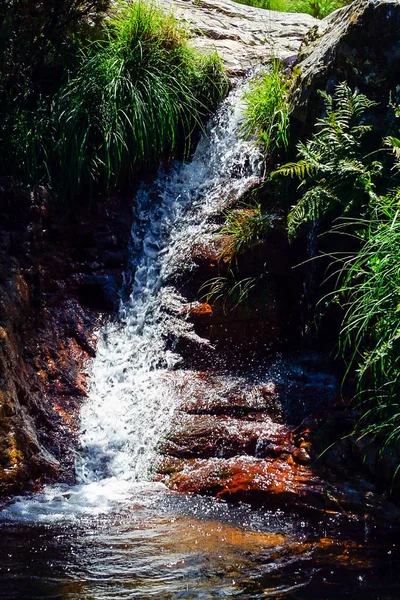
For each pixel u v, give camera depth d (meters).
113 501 5.26
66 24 8.49
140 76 8.28
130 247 7.81
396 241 5.38
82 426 6.22
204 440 5.84
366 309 5.46
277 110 7.43
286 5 13.03
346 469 5.25
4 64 7.95
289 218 6.39
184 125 8.60
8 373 5.87
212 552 4.33
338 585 3.90
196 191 8.05
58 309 7.10
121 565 4.14
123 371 6.83
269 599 3.73
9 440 5.53
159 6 9.80
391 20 6.25
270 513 5.02
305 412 5.89
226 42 10.21
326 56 6.82
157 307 7.23
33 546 4.40
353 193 6.12
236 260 6.95
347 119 6.50
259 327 6.79
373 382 5.55
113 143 7.88
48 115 8.12
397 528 4.74
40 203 7.30
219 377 6.54
